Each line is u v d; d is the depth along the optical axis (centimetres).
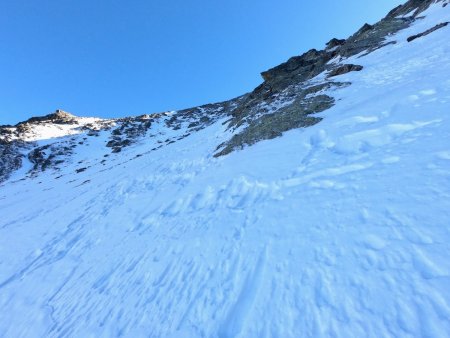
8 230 2005
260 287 581
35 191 3766
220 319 559
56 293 984
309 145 1258
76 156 5756
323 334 423
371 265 492
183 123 6938
